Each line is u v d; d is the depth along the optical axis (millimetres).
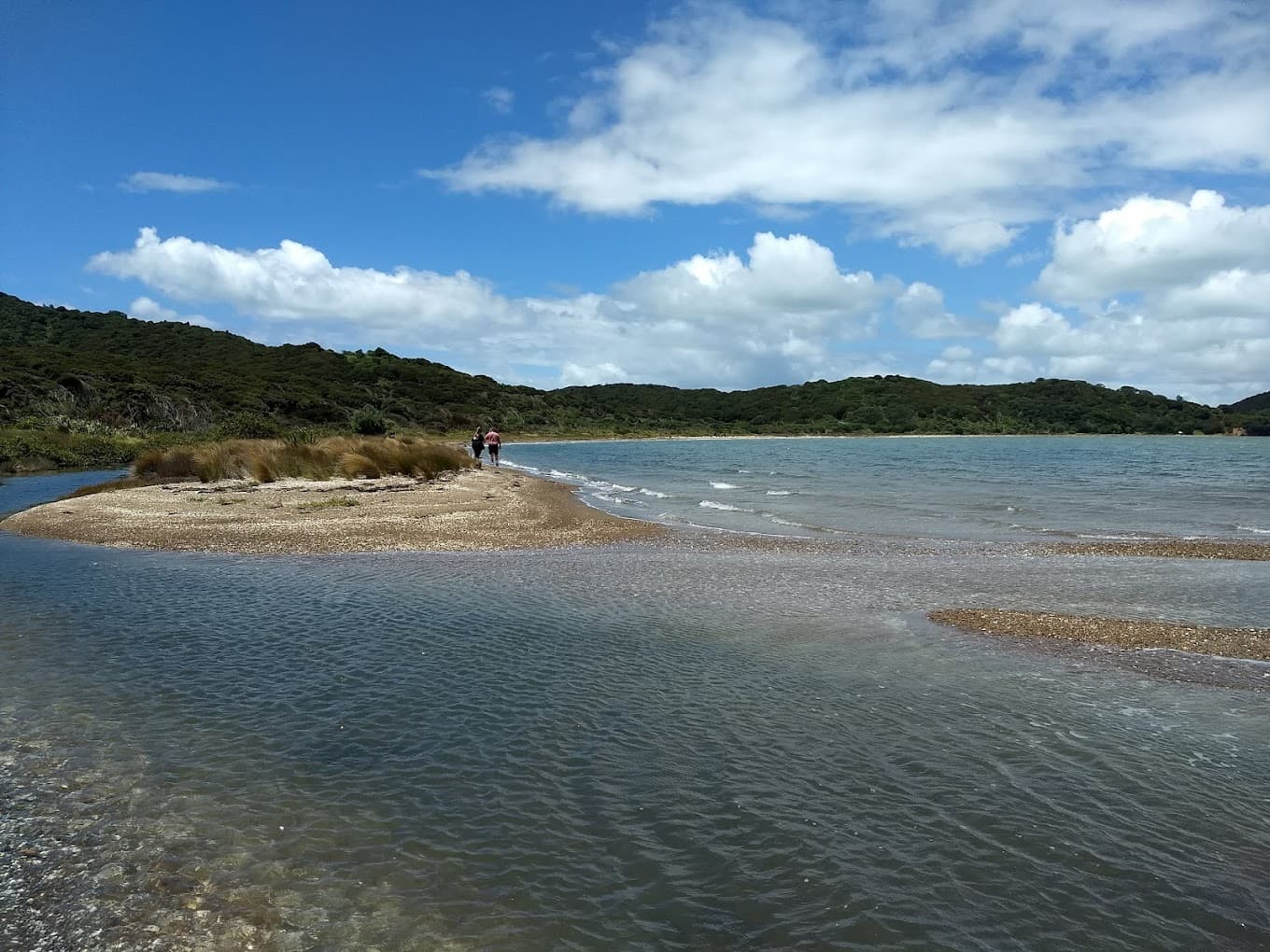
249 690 8734
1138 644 11039
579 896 5070
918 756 7230
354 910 4879
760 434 165875
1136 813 6227
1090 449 101125
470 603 13078
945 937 4719
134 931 4621
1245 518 27484
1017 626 11906
